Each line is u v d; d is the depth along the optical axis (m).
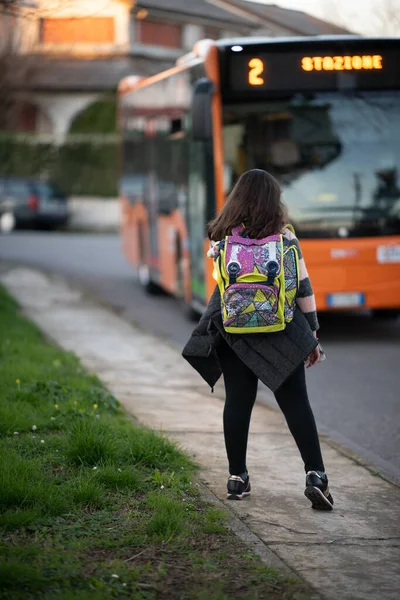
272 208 5.86
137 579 4.69
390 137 13.09
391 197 13.16
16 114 45.16
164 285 17.23
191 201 14.43
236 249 5.79
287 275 5.77
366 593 4.66
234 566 4.91
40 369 9.55
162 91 16.75
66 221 39.72
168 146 16.19
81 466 6.30
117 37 42.38
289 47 12.88
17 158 44.75
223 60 12.84
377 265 13.16
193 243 14.47
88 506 5.66
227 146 12.93
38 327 13.80
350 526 5.68
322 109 12.99
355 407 9.57
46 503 5.54
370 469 7.00
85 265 25.12
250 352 5.80
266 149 13.00
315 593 4.63
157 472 6.18
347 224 13.13
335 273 13.14
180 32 37.44
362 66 12.91
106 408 8.23
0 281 20.52
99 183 44.56
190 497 6.01
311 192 13.07
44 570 4.69
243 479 6.13
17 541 5.09
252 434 7.91
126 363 11.25
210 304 6.00
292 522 5.73
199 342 5.93
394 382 10.80
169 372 10.73
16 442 6.84
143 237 19.11
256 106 12.95
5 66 29.78
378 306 13.23
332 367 11.74
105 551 5.04
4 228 39.34
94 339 13.08
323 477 5.96
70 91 45.69
